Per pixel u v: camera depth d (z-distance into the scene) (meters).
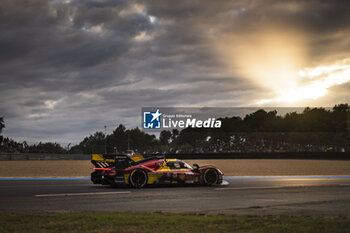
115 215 7.87
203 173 15.02
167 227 6.73
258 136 62.28
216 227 6.77
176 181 14.59
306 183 16.64
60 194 12.04
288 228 6.70
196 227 6.75
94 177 14.88
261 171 26.69
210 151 63.81
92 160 14.88
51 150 64.19
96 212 8.56
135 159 15.23
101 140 107.31
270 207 9.64
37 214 7.94
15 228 6.55
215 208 9.48
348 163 39.59
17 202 10.25
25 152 61.88
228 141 63.75
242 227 6.78
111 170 14.20
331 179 19.34
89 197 11.34
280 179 19.30
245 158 55.16
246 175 22.95
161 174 14.38
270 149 60.12
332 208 9.50
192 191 13.12
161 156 15.05
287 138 60.38
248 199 11.14
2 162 43.81
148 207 9.57
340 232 6.44
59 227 6.66
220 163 39.69
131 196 11.63
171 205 9.92
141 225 6.88
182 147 66.31
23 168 29.53
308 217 7.99
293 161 44.84
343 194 12.43
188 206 9.77
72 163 41.00
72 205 9.77
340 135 58.25
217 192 12.85
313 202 10.56
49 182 16.67
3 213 8.14
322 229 6.64
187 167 15.05
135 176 14.07
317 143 58.38
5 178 19.16
